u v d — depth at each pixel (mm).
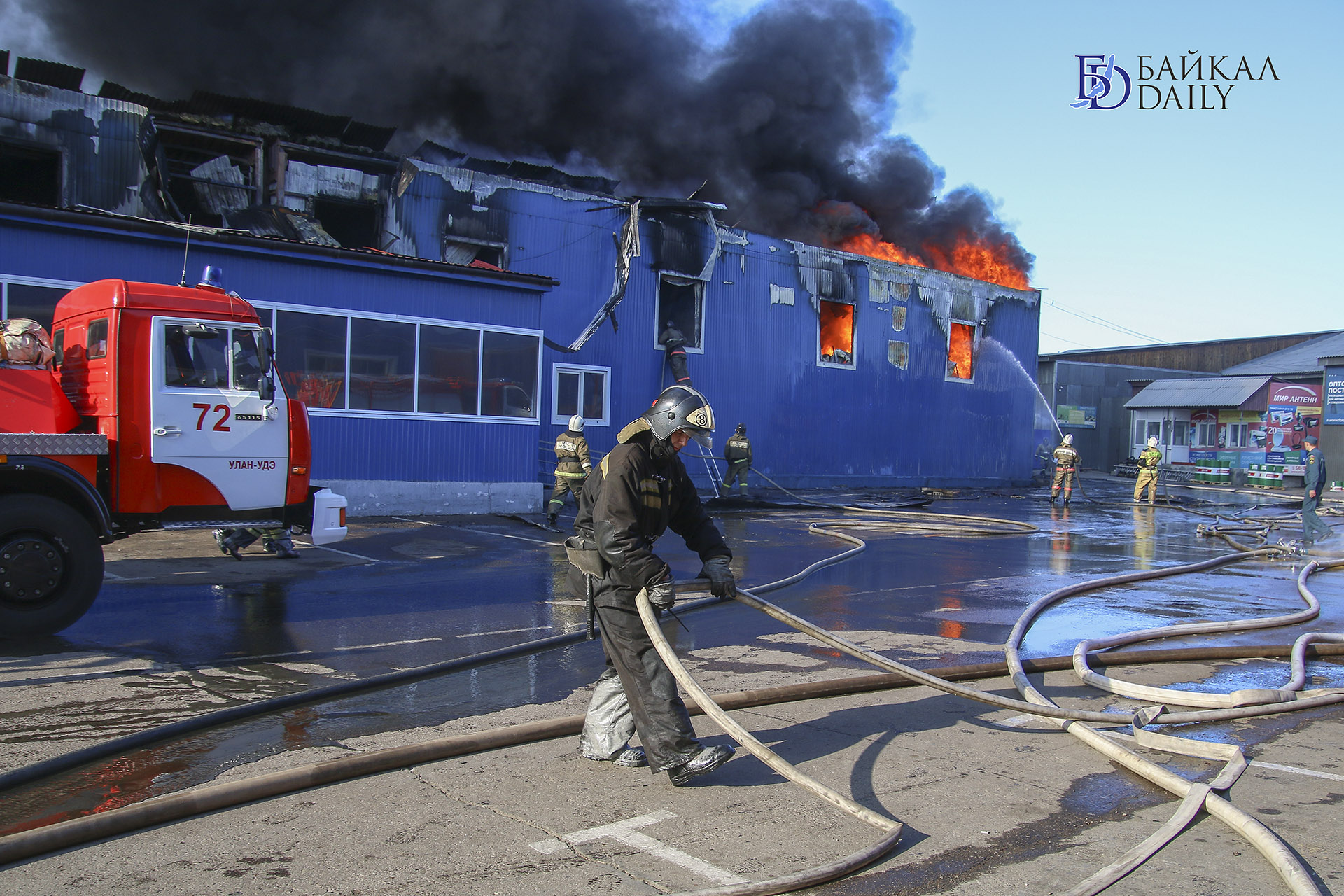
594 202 19000
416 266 13328
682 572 9633
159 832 3027
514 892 2658
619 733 3762
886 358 24656
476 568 9453
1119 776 3785
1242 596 8961
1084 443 42562
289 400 7348
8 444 5762
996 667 5504
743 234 21469
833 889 2725
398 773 3629
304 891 2637
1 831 3072
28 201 15734
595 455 19141
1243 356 48125
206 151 17516
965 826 3227
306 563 9398
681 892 2648
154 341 6703
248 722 4328
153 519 6836
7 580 5645
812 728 4352
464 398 14070
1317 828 3254
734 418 21547
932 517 16516
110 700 4645
